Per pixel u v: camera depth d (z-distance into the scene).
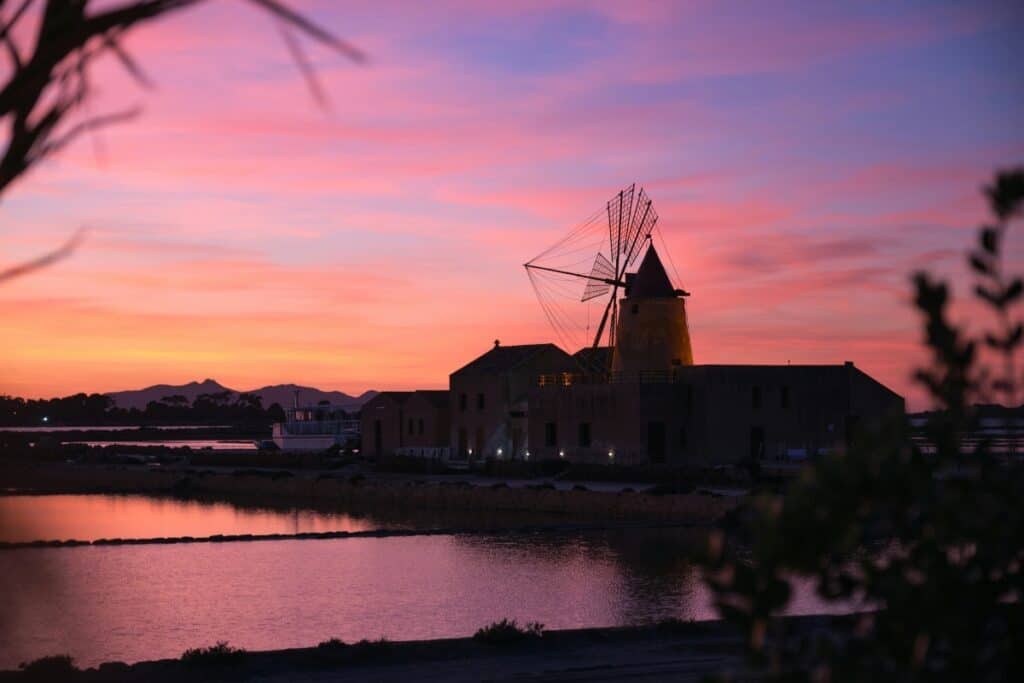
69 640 28.81
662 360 79.38
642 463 74.50
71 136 2.77
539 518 64.38
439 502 74.19
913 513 4.58
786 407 75.00
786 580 4.04
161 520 68.12
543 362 94.94
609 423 77.12
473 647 24.38
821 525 4.00
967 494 4.50
